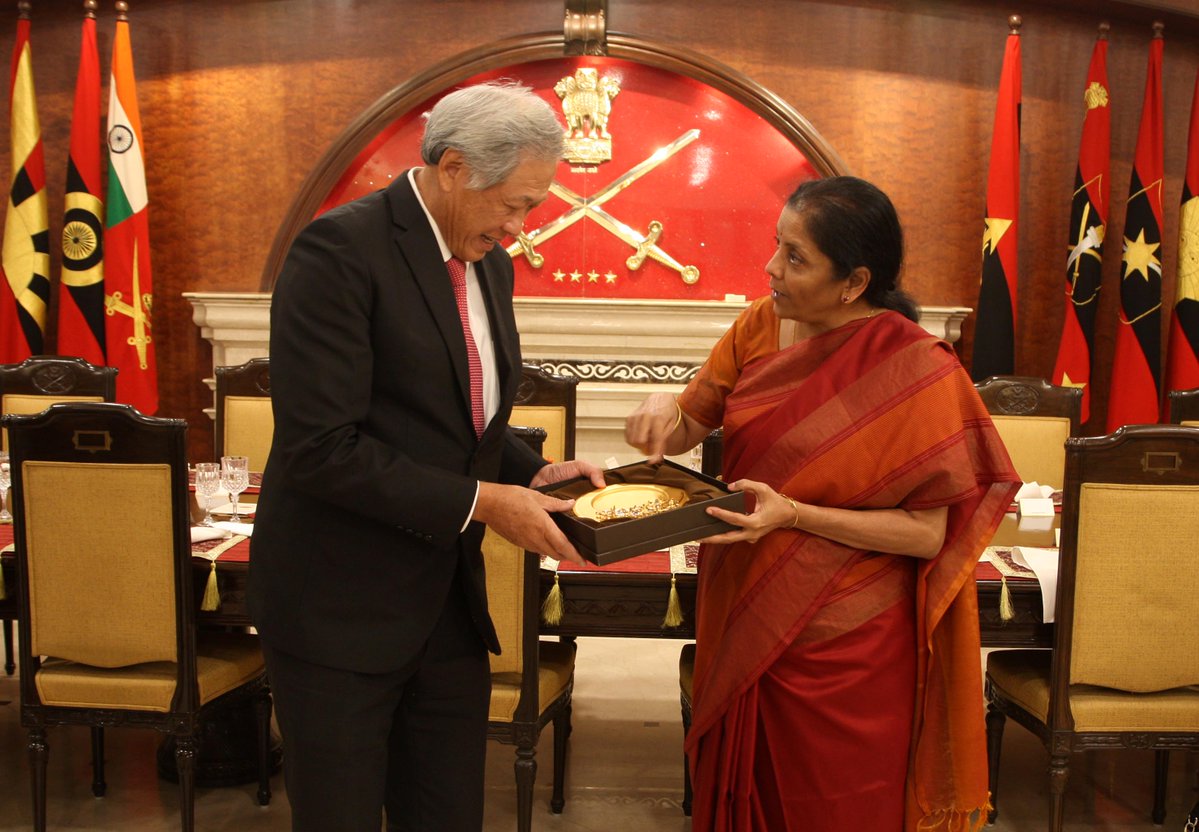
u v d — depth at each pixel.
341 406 1.43
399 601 1.55
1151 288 4.82
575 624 2.35
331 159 5.00
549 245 5.20
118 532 2.27
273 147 5.08
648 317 4.95
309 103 5.06
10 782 2.86
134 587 2.30
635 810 2.75
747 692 1.73
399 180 1.55
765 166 5.16
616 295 5.22
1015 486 1.71
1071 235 4.90
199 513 2.76
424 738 1.70
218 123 5.07
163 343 5.16
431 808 1.72
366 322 1.46
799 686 1.71
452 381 1.53
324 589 1.54
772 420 1.71
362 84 5.05
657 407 1.88
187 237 5.12
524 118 1.42
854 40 5.05
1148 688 2.26
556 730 2.68
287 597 1.55
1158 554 2.19
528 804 2.36
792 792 1.74
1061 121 5.09
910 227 5.12
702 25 5.04
